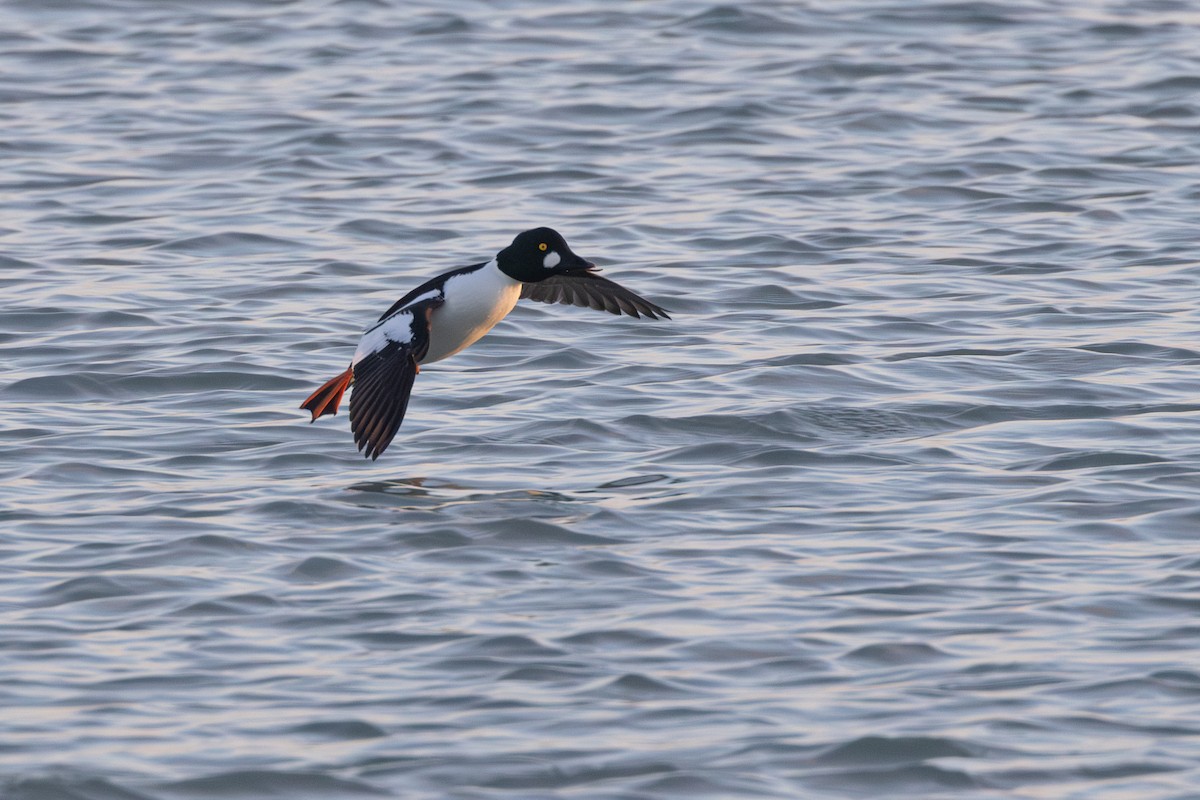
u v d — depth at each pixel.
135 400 15.94
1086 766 8.88
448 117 27.25
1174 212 22.53
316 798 8.61
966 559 11.68
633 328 18.06
